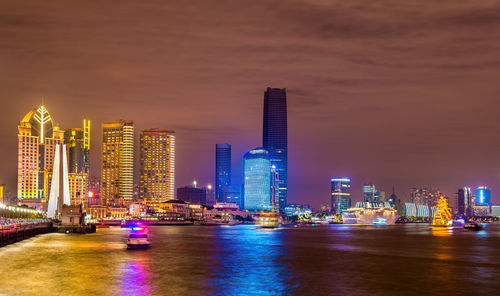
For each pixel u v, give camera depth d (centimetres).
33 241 19712
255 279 10381
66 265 12075
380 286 9600
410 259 14225
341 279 10431
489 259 14238
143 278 10331
